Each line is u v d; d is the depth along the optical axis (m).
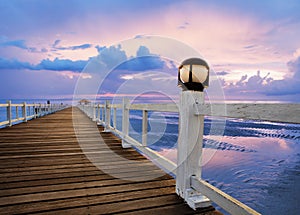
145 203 1.48
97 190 1.70
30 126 6.42
